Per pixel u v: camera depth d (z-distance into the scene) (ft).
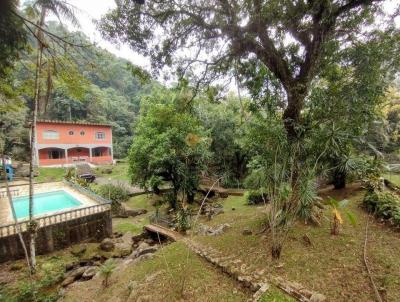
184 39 15.74
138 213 37.29
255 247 14.21
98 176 64.64
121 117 112.16
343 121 11.62
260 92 14.07
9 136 53.11
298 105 13.46
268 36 14.10
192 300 10.52
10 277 18.51
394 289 8.82
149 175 36.01
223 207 32.53
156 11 14.14
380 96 13.14
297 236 14.20
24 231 22.09
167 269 13.46
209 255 14.15
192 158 35.32
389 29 12.31
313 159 12.35
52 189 43.11
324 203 18.60
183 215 26.03
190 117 33.42
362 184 20.47
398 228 13.23
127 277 14.34
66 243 24.89
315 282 10.12
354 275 10.09
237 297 10.35
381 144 21.24
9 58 15.47
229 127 46.55
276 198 12.53
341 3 12.76
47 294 15.93
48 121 66.23
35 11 16.90
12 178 50.49
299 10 12.56
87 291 14.69
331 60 13.23
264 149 13.10
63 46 16.85
